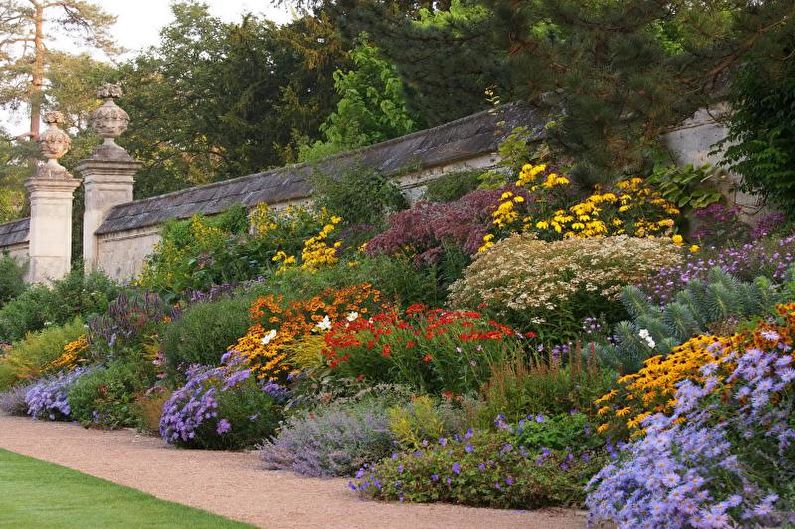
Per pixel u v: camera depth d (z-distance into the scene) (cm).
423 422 701
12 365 1413
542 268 902
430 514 544
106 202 2391
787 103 1006
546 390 699
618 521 445
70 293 1728
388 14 1309
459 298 959
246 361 945
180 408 905
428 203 1263
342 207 1541
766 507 392
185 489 621
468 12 1956
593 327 826
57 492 576
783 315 493
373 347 854
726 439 467
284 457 731
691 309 725
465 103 1449
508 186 1159
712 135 1123
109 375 1116
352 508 559
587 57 995
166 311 1318
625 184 1116
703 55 973
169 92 3738
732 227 1044
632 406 588
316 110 2941
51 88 4619
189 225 1889
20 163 4522
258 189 1891
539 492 571
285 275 1262
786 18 923
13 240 2797
